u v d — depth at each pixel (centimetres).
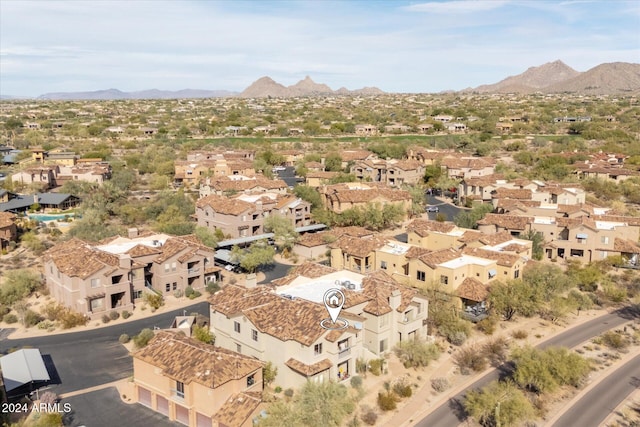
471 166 17388
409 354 6600
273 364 5959
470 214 12150
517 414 5294
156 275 8700
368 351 6550
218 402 5162
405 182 16850
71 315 7619
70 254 8212
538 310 8106
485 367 6644
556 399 6009
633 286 9188
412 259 8300
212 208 11856
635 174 16288
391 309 6606
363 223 12525
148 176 17938
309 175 16650
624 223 10600
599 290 9144
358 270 9106
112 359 6694
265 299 6412
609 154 19738
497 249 9231
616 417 5650
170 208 12556
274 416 5016
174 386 5381
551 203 12194
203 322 7450
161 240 9425
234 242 10850
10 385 5584
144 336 6962
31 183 14800
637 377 6469
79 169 16112
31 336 7338
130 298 8169
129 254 8400
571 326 7894
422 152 19700
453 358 6869
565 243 10412
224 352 5556
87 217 11781
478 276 8138
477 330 7625
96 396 5838
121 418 5431
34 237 10838
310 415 5081
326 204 13825
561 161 17988
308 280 7294
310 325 5862
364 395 5944
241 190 13862
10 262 9944
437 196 16600
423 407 5806
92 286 7750
